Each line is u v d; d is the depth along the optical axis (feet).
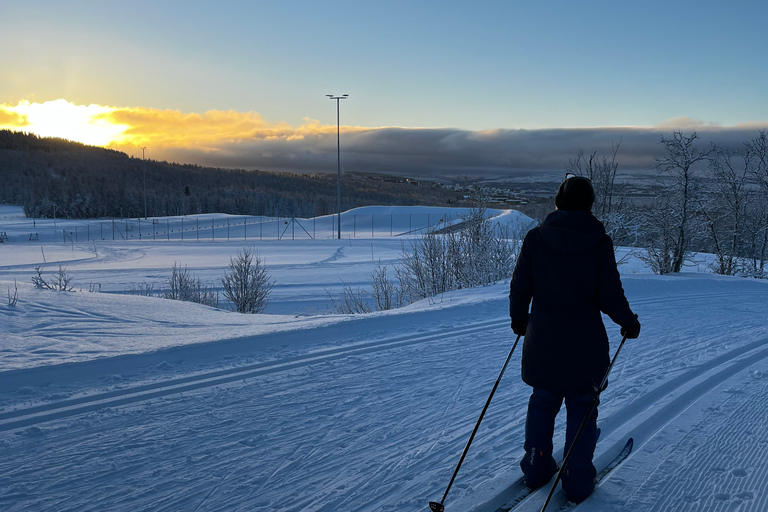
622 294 10.04
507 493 10.59
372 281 99.40
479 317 30.81
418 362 21.16
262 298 67.77
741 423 14.40
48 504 10.08
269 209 604.90
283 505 10.16
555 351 10.12
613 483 10.96
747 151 83.71
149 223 345.72
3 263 140.77
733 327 29.71
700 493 10.52
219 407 15.65
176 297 67.41
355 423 14.61
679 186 72.74
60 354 19.65
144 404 15.72
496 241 58.03
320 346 23.62
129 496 10.44
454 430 14.17
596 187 71.92
